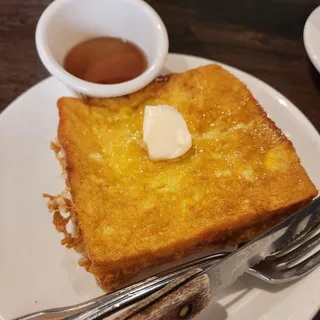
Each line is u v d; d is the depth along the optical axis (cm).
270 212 16
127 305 14
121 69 20
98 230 15
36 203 17
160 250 15
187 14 24
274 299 15
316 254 16
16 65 22
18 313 15
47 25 19
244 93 18
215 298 15
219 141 17
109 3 19
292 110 19
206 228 15
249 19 24
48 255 16
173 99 18
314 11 22
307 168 18
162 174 16
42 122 19
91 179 16
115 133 17
